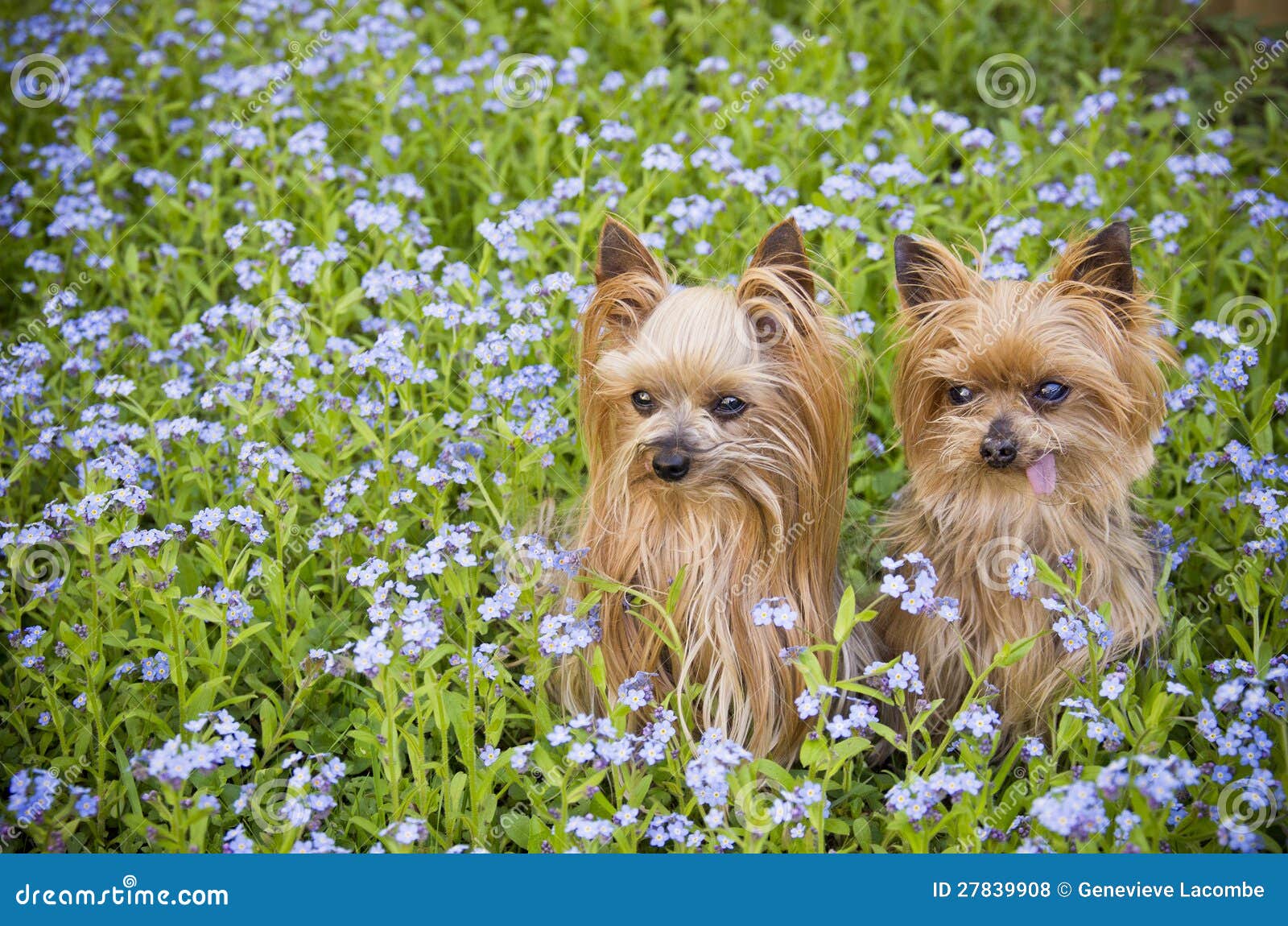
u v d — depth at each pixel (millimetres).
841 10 7738
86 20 7797
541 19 7801
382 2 8156
